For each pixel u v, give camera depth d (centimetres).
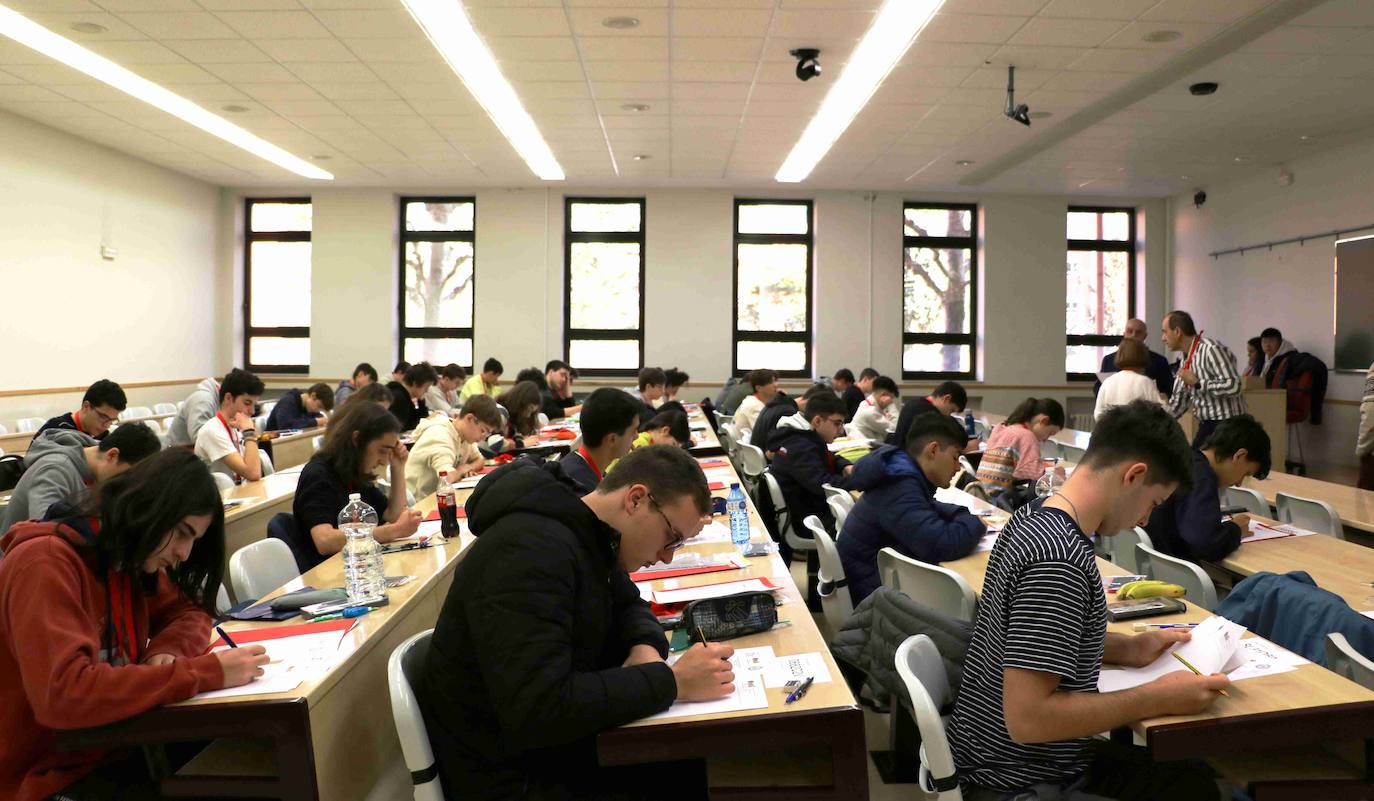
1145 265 1127
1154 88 659
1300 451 878
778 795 157
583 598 160
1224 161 908
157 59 619
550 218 1105
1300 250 891
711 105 726
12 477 396
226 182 1068
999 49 587
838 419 464
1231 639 178
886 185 1062
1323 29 553
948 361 1142
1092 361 1132
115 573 172
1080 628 153
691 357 1118
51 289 813
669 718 154
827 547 303
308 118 774
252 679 171
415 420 742
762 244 1133
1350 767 170
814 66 591
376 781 202
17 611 158
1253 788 165
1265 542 311
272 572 267
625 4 519
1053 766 164
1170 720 154
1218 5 511
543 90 687
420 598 245
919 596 263
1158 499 161
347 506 304
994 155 890
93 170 867
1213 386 503
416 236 1126
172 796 164
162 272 984
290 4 523
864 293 1114
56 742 160
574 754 165
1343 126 776
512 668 146
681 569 255
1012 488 435
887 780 253
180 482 168
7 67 643
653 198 1110
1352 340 822
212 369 1092
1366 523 343
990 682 165
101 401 410
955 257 1138
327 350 1106
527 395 622
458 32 571
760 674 175
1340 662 185
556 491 162
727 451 759
